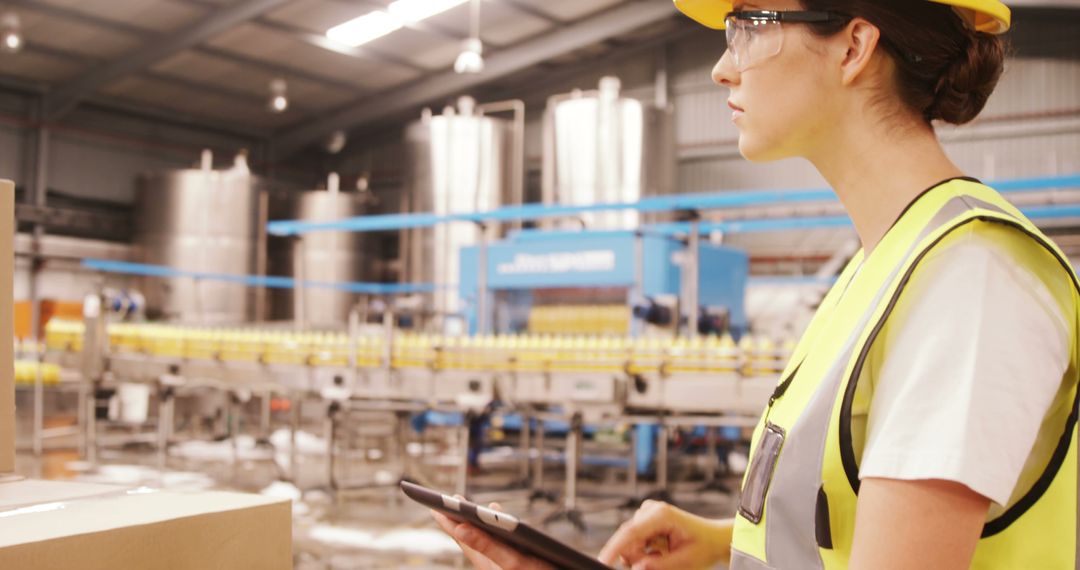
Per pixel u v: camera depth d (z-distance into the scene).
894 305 0.55
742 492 0.67
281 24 11.49
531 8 11.56
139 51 11.76
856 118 0.65
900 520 0.50
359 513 5.14
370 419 7.19
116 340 6.85
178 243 12.32
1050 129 11.11
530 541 0.62
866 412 0.57
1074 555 0.56
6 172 12.55
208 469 6.65
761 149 0.68
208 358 6.18
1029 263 0.54
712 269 7.42
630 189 10.38
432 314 6.89
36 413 7.12
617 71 13.66
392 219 6.91
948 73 0.63
